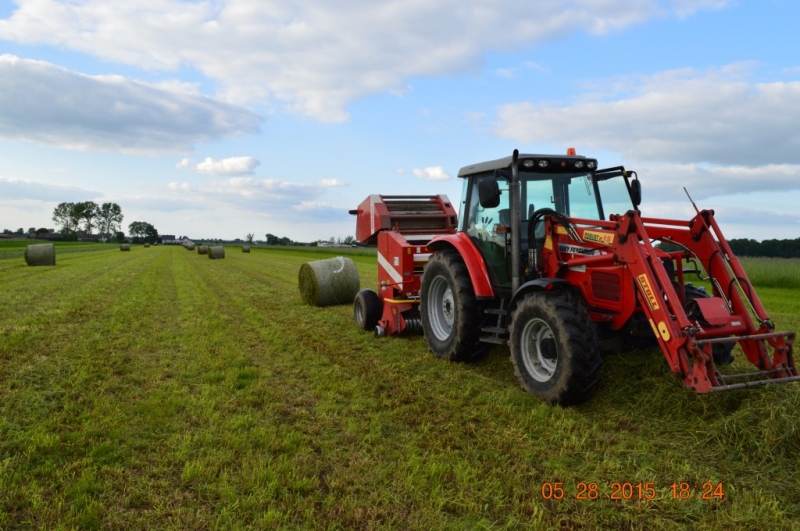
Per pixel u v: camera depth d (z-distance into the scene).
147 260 30.55
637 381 4.71
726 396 4.16
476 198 6.31
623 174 5.65
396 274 7.85
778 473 3.41
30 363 5.97
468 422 4.32
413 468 3.48
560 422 4.25
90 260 29.94
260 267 25.05
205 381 5.51
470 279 6.08
